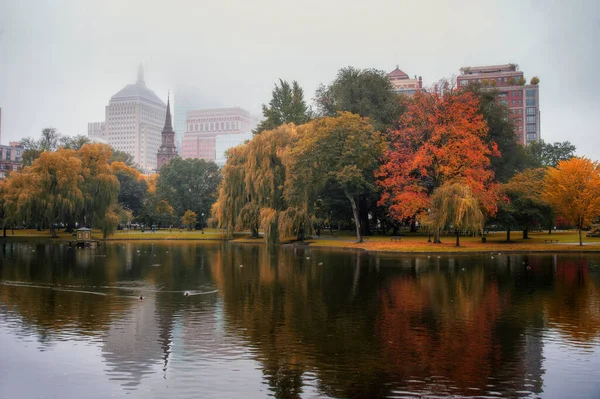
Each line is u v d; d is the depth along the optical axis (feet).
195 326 62.80
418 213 196.95
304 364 48.49
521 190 206.08
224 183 249.14
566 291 89.40
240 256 165.37
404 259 151.53
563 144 442.50
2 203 266.57
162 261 147.23
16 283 99.60
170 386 43.24
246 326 62.85
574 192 187.01
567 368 47.39
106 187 266.16
